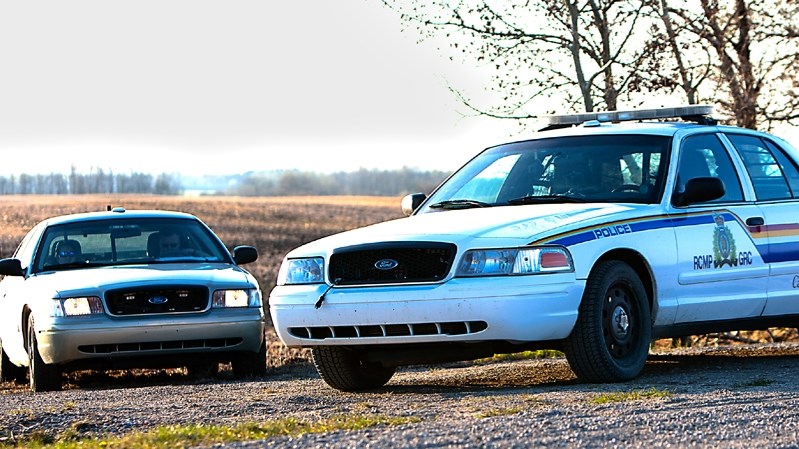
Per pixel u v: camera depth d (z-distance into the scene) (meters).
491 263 10.62
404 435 7.82
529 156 12.97
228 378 16.27
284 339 11.51
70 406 10.47
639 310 11.48
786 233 13.19
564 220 11.11
